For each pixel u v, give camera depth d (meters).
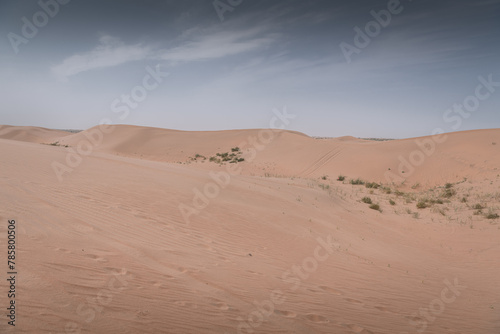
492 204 15.86
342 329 4.25
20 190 7.55
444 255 9.80
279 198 13.70
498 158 26.81
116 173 12.53
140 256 5.21
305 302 4.91
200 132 67.75
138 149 54.88
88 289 3.64
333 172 32.41
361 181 26.69
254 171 35.34
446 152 31.77
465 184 22.03
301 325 4.11
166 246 6.08
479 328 4.98
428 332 4.60
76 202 7.57
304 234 9.43
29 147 18.09
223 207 10.30
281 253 7.50
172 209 8.92
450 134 38.16
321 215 12.45
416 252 9.83
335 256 7.92
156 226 7.25
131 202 8.71
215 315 3.85
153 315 3.46
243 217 9.77
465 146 31.97
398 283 6.70
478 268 8.68
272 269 6.24
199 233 7.56
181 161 46.47
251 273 5.72
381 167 31.09
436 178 27.06
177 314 3.63
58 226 5.62
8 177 8.73
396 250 9.70
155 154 52.19
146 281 4.30
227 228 8.46
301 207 12.96
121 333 2.95
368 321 4.65
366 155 35.06
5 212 5.65
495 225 12.69
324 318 4.48
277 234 8.91
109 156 18.98
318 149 40.44
